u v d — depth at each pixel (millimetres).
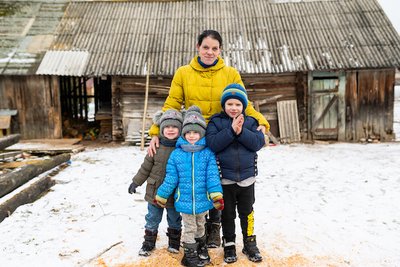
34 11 14211
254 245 3795
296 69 11539
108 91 16328
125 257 3891
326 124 12367
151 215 3895
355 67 11477
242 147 3639
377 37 12289
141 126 12273
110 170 8227
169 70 11617
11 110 12258
